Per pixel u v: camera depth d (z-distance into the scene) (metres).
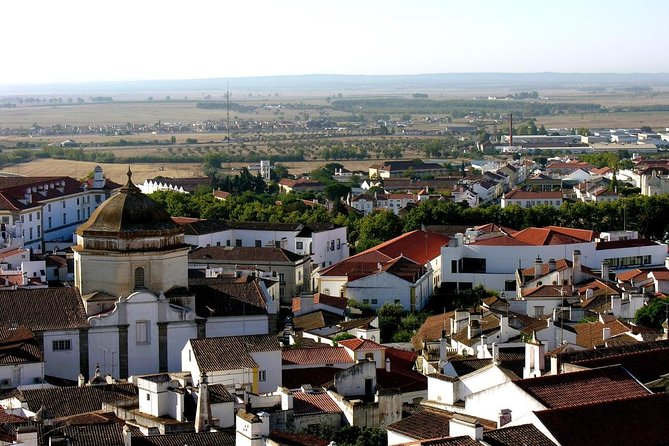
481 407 130.75
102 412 155.00
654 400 122.25
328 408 154.62
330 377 179.75
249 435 132.12
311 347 193.00
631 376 132.12
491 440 114.31
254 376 171.88
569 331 198.75
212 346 175.25
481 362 167.62
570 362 141.62
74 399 163.12
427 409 147.25
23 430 125.31
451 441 113.75
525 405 124.69
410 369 195.75
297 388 171.12
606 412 119.25
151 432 141.62
